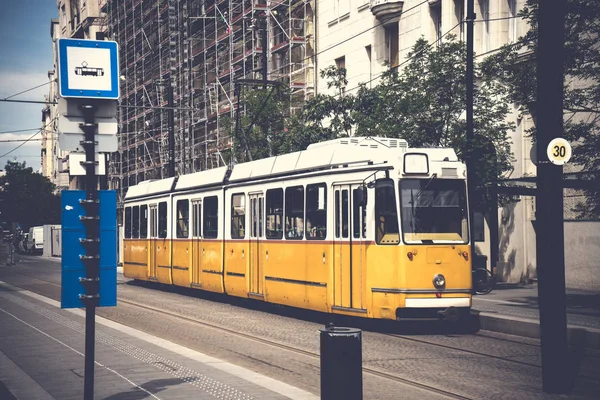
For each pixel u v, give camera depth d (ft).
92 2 268.00
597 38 57.77
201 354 41.01
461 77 75.00
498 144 76.13
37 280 116.98
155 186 93.97
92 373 24.50
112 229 24.80
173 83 181.27
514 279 88.99
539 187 31.24
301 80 133.39
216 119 159.84
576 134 58.90
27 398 29.96
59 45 24.23
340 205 54.70
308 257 58.08
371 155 53.16
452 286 51.31
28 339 48.24
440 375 36.65
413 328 55.52
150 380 33.63
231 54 150.30
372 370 38.17
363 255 52.26
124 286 102.68
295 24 135.64
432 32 100.53
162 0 187.52
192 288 83.30
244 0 145.79
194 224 80.79
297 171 60.70
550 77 31.09
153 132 195.83
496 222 91.04
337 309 54.49
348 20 120.47
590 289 79.71
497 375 36.50
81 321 58.18
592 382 34.63
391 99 77.25
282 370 38.60
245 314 66.03
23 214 277.44
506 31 89.30
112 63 24.70
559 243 31.30
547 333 31.71
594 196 58.90
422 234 51.37
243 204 69.51
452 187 52.65
